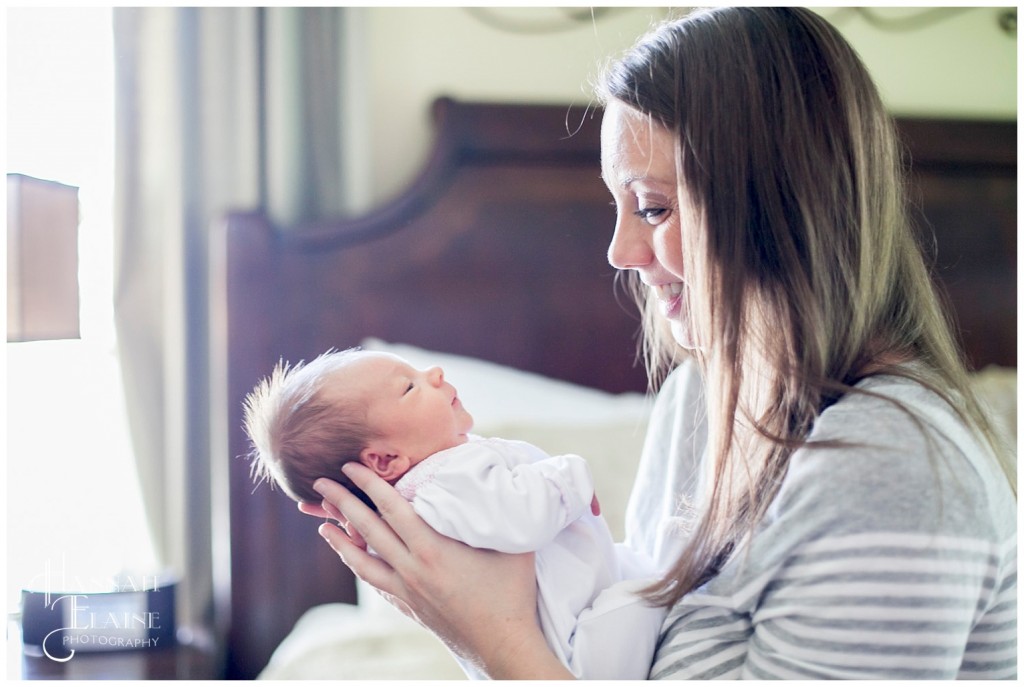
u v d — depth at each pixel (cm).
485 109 208
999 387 205
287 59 212
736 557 83
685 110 83
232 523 200
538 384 209
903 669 72
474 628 89
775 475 82
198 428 216
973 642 82
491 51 220
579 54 220
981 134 217
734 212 81
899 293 87
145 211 215
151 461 217
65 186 198
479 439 106
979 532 74
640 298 212
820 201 81
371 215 205
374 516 94
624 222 94
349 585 203
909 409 75
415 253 207
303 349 203
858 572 73
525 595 91
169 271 213
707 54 84
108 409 220
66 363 219
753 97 82
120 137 213
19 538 214
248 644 199
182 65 213
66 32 218
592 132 212
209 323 215
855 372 82
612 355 211
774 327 82
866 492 73
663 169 87
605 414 205
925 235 215
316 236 203
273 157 211
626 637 89
